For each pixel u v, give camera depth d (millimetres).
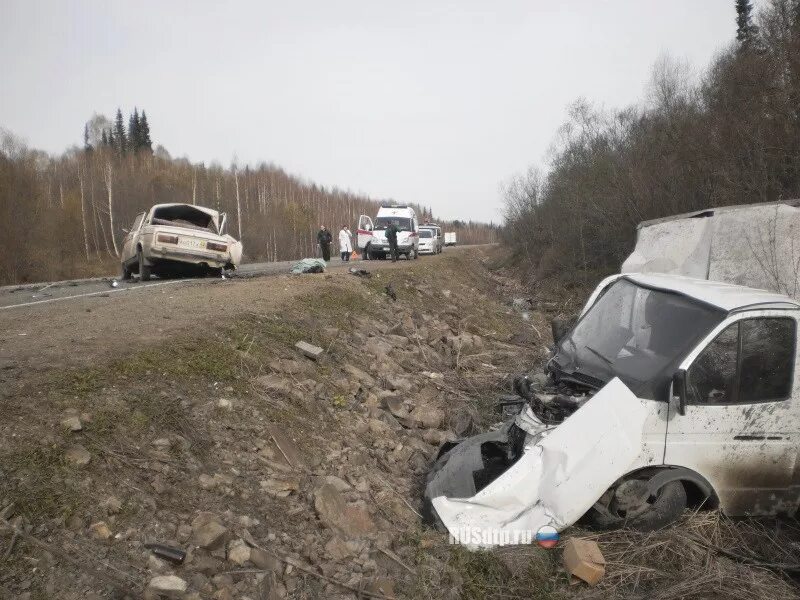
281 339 6336
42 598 2371
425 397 7035
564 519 3600
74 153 67188
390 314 10500
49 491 2871
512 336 12680
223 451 3846
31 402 3514
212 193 62125
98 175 54219
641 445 3807
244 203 65688
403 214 24484
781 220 5973
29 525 2662
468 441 4609
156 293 8773
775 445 4043
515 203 34219
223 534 3047
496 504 3729
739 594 3422
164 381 4324
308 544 3371
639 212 17578
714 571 3578
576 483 3617
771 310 4109
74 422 3373
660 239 7402
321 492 3740
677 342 4121
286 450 4180
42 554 2555
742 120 14047
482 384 8258
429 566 3473
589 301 5535
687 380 3885
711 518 4035
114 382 4047
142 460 3391
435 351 9719
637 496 3887
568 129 24797
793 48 13789
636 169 18344
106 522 2854
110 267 39031
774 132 13445
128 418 3691
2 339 5051
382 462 4902
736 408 3951
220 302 7586
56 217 37750
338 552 3385
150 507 3072
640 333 4523
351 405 5609
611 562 3609
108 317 6297
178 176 63406
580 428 3734
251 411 4434
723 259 6434
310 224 66062
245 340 5789
